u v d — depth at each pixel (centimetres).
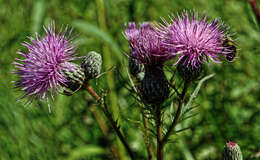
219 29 45
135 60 47
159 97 45
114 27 57
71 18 58
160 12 58
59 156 56
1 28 60
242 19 56
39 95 46
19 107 58
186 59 44
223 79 58
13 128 58
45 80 45
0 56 60
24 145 57
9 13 60
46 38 46
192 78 44
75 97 58
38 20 44
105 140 56
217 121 56
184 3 60
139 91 46
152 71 45
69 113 58
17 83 46
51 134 57
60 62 46
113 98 51
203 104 55
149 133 47
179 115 44
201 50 44
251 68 58
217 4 59
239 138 55
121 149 54
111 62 51
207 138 55
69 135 57
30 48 46
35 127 58
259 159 52
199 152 55
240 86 57
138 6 58
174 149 54
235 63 58
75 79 46
